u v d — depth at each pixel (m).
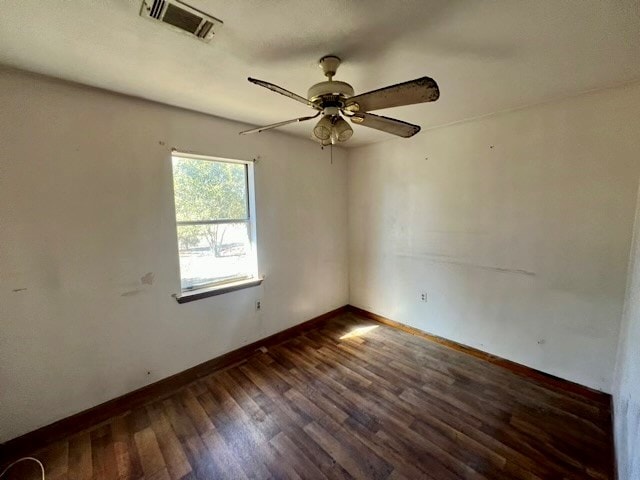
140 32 1.31
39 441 1.82
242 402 2.18
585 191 2.08
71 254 1.89
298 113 2.43
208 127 2.46
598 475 1.54
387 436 1.82
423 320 3.21
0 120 1.62
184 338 2.46
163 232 2.29
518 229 2.42
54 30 1.28
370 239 3.66
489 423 1.92
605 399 2.08
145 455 1.73
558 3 1.14
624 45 1.44
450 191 2.84
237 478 1.57
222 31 1.31
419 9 1.18
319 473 1.58
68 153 1.84
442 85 1.91
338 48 1.47
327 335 3.30
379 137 3.21
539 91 2.01
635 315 1.50
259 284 2.95
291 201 3.18
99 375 2.04
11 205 1.68
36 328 1.80
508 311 2.54
